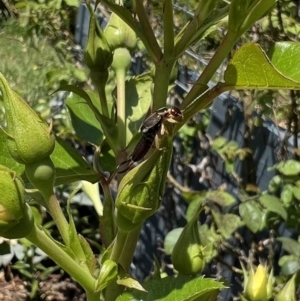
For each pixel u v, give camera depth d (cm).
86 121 15
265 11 10
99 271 10
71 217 10
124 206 9
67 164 12
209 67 11
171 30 11
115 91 14
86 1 13
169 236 24
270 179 27
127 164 11
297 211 24
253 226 24
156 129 9
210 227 27
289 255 24
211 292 11
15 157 10
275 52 10
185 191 28
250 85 10
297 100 26
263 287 14
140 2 11
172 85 15
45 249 10
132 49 14
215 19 11
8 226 9
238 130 28
